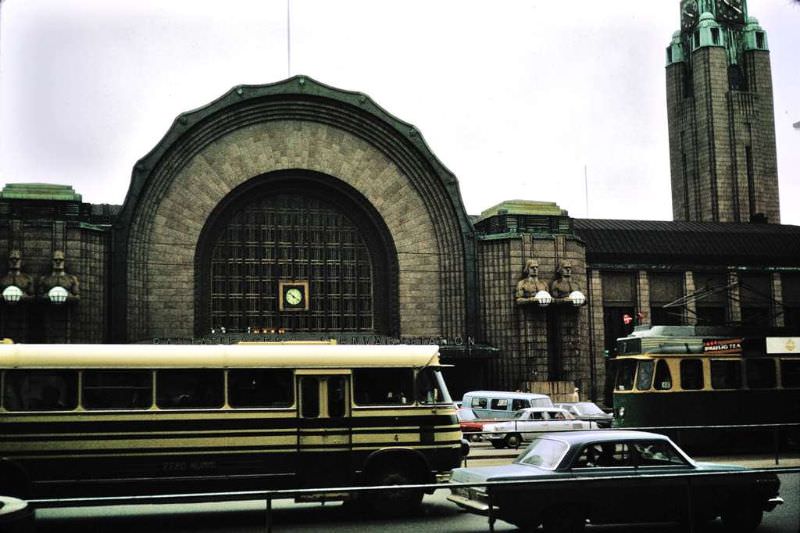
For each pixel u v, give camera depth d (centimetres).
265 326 4781
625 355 3103
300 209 4931
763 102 8850
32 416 1673
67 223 4294
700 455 2916
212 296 4744
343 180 4900
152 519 1730
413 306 4928
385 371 1833
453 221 4972
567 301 4916
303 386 1788
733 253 6259
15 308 4162
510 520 1364
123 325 4403
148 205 4569
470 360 4900
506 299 4950
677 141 9162
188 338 4538
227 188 4728
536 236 5012
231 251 4803
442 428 1833
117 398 1711
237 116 4750
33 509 1077
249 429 1747
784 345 3045
